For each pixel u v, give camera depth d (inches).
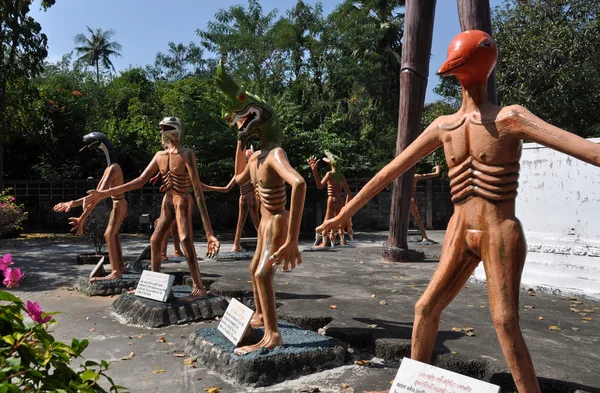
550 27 695.7
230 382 159.0
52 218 844.0
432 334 127.3
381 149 993.5
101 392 75.4
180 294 259.9
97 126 964.6
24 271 401.4
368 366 171.2
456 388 107.5
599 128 695.7
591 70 685.3
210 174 741.9
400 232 414.9
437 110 870.4
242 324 173.5
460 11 342.6
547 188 279.6
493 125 114.6
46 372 70.8
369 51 1051.3
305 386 155.0
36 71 738.8
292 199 155.8
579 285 260.5
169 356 187.2
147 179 265.0
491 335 184.7
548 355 163.5
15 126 765.3
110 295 298.5
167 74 1373.0
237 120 178.2
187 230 256.2
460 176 121.0
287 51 1086.4
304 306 233.0
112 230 313.4
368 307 231.6
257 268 174.1
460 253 121.6
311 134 807.7
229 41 1085.8
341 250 498.6
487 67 117.0
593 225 260.2
